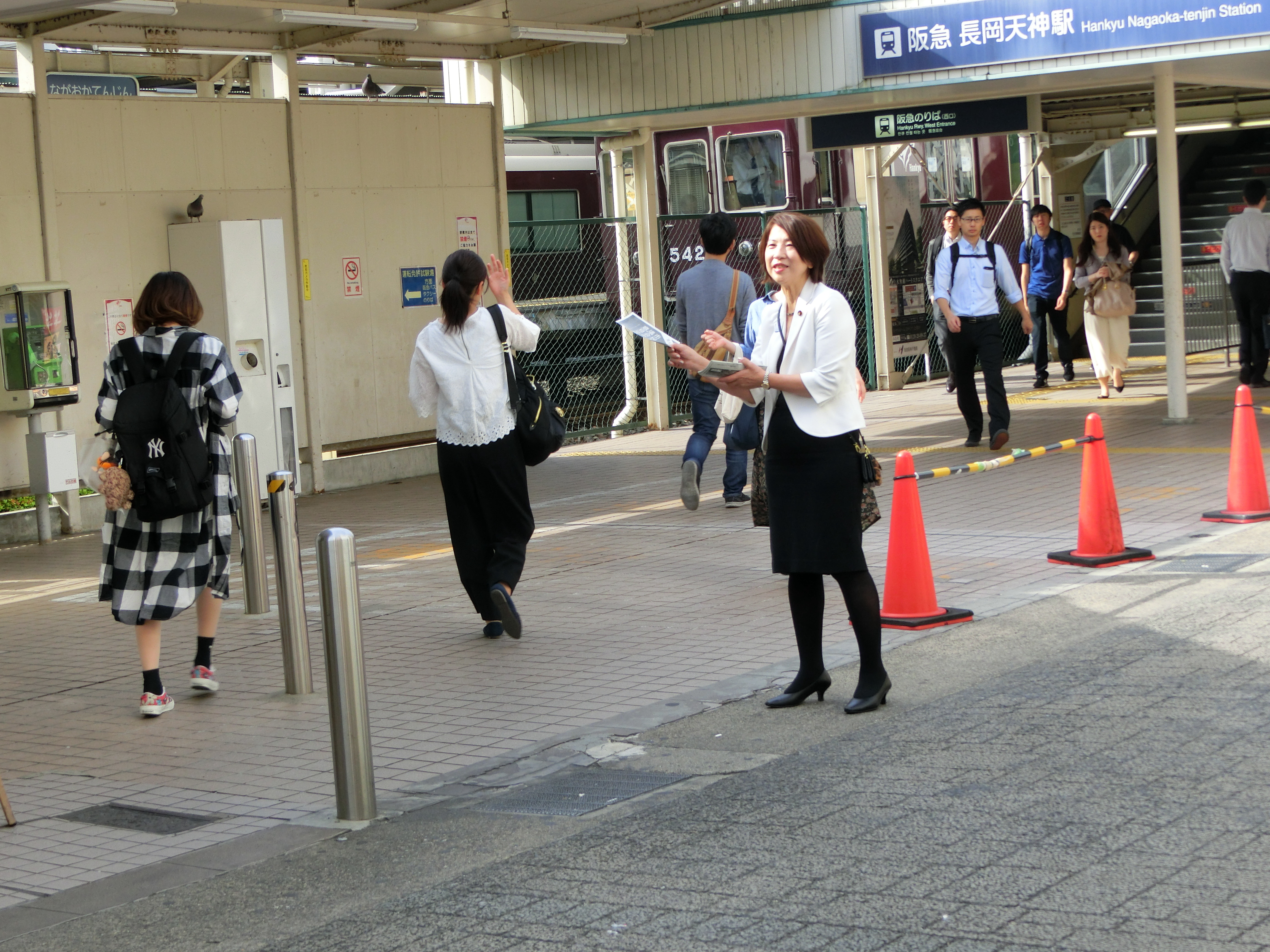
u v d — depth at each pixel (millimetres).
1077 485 10992
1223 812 4332
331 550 4848
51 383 11242
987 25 12461
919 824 4418
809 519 5660
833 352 5559
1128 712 5402
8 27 11359
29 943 4027
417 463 14312
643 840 4469
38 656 7812
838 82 13195
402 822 4871
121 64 15609
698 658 6871
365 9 11734
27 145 11422
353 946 3838
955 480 11547
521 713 6168
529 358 16797
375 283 13789
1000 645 6602
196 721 6418
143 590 6430
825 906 3852
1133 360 20141
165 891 4367
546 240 17281
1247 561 7914
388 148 13820
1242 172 22641
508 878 4234
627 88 14188
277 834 4855
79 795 5469
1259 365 16250
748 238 18328
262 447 12328
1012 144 21609
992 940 3572
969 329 12742
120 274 12031
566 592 8523
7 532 11445
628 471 13656
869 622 5703
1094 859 4043
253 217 12859
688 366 5504
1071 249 17906
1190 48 11695
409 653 7363
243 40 12797
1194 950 3447
